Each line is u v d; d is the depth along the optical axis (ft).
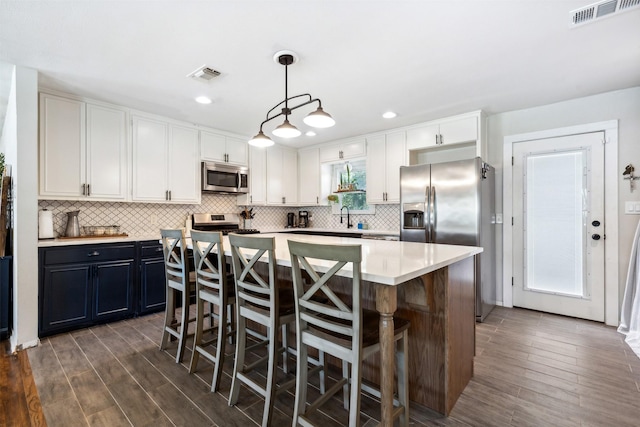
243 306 5.99
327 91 9.70
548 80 9.04
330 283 6.71
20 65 8.01
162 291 11.07
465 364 6.37
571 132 10.59
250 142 8.21
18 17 6.01
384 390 4.36
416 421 5.36
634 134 9.67
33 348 8.10
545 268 11.19
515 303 11.80
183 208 13.65
